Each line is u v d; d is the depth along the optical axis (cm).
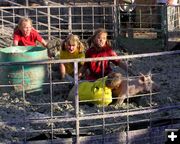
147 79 899
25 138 725
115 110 852
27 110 852
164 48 1423
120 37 1497
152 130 757
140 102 894
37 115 817
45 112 846
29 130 755
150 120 784
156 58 1299
